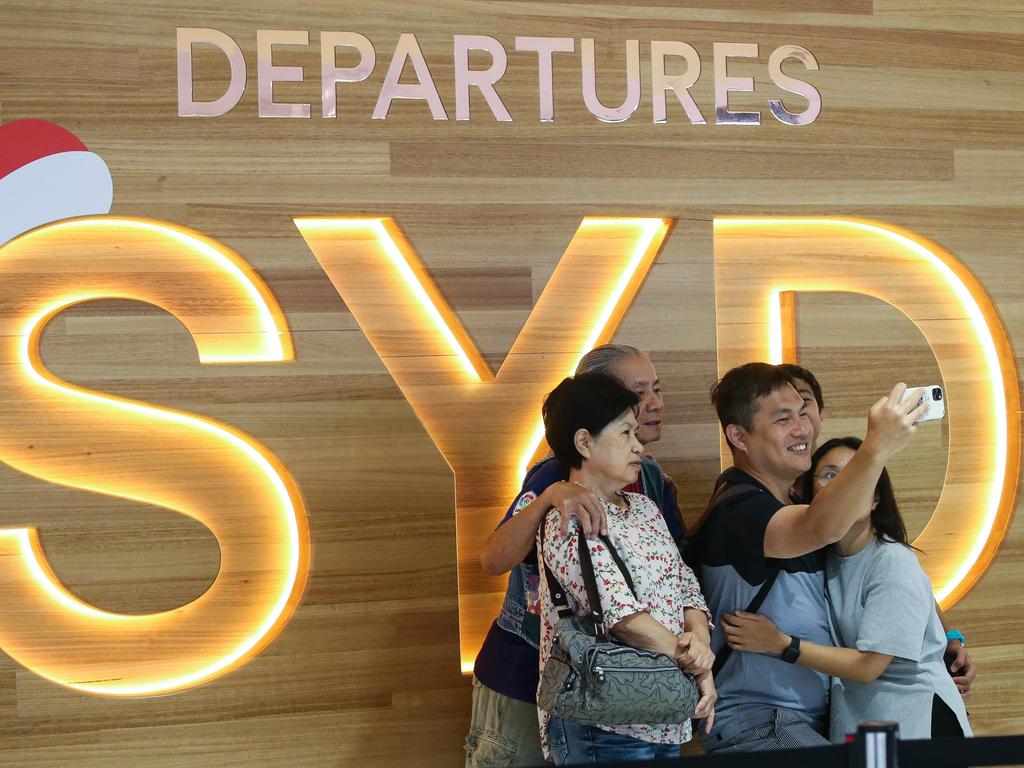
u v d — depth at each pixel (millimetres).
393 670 3168
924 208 3525
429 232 3240
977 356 3559
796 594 2594
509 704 2752
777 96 3455
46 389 3037
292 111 3178
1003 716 3459
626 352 3023
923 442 3498
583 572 2371
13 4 3051
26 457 3020
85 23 3082
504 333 3285
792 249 3477
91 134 3080
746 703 2568
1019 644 3484
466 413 3270
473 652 3258
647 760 1905
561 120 3326
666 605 2443
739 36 3445
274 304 3166
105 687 3027
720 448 3391
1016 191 3586
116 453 3064
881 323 3504
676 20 3410
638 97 3367
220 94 3145
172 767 3037
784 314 3465
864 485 2312
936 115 3545
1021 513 3498
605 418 2535
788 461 2648
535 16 3328
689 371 3377
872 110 3508
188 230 3113
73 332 3059
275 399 3146
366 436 3189
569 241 3320
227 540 3117
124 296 3088
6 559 3002
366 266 3236
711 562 2639
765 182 3434
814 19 3488
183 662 3072
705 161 3404
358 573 3164
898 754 1929
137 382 3084
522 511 2572
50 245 3057
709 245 3398
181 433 3100
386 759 3152
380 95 3225
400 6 3250
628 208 3354
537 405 3299
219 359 3129
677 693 2271
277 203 3164
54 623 3016
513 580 2799
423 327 3264
